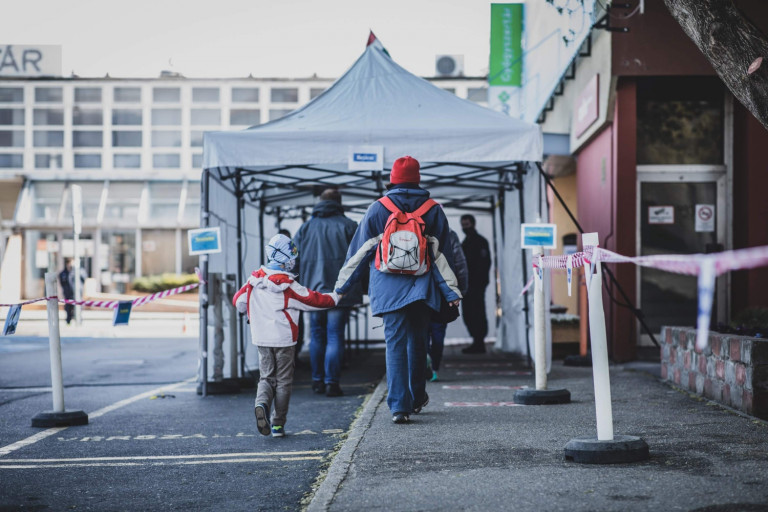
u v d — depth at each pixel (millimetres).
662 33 15320
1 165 52781
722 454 6656
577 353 17516
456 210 22188
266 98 53406
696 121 16344
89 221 49750
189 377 15688
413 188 8953
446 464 6695
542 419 8891
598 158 17188
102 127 53031
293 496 6367
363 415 9461
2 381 15102
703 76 15570
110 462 7758
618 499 5348
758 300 15367
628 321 15672
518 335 18281
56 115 53125
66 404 11875
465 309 19469
